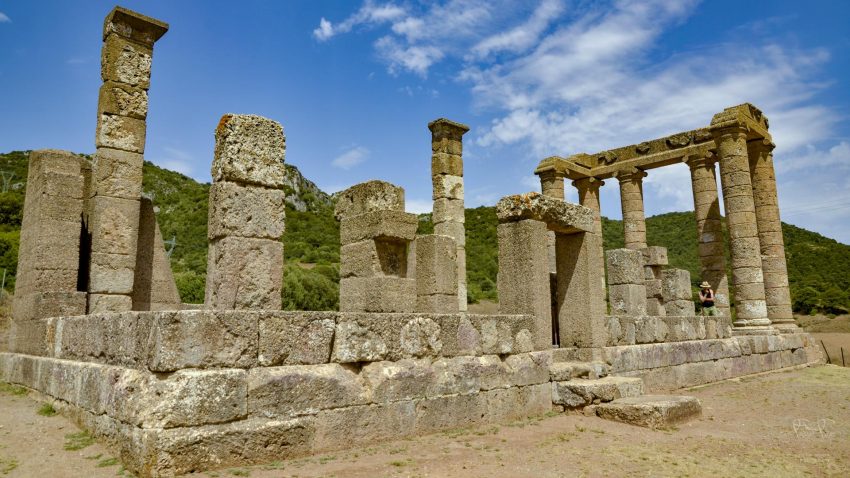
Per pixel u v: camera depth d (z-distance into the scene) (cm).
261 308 710
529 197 926
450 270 1316
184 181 7038
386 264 1130
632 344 1141
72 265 996
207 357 510
